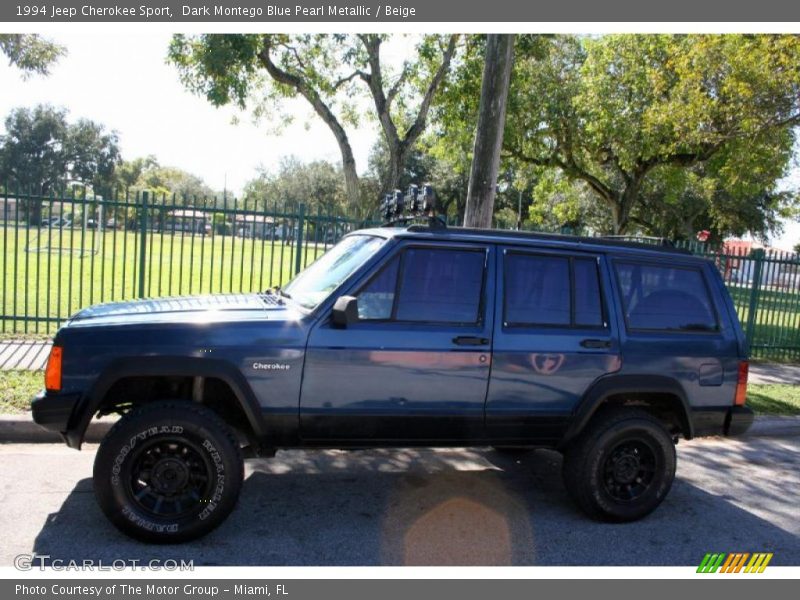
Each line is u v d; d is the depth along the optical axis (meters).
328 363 4.25
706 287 5.15
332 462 5.96
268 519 4.62
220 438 4.05
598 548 4.42
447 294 4.53
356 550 4.21
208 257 23.73
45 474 5.17
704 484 5.93
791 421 8.12
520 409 4.60
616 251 4.96
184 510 4.09
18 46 13.41
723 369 5.03
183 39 12.84
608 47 17.17
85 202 9.48
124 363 4.03
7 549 3.97
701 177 27.61
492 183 8.55
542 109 18.38
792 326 13.56
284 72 14.30
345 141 14.89
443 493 5.32
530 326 4.64
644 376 4.81
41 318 9.69
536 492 5.45
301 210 9.97
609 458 4.77
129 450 3.96
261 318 4.28
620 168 20.66
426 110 14.59
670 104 14.03
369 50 14.30
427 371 4.40
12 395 6.58
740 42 12.43
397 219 5.58
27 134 67.12
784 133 13.97
